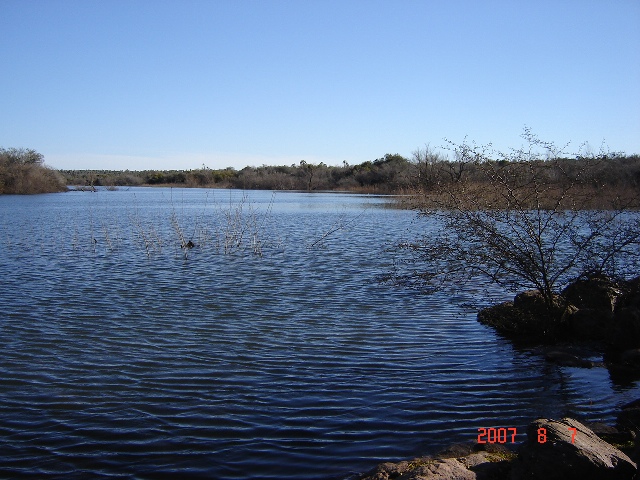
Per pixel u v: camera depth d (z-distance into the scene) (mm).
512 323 11922
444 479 5383
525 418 7719
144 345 10844
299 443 6984
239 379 9109
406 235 28641
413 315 13250
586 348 10930
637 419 7312
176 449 6836
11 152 89250
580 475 5309
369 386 8852
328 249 24141
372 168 92125
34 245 25391
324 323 12531
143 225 34844
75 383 8906
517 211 12156
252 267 19750
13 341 11023
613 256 12375
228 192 91562
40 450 6809
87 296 15055
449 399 8352
